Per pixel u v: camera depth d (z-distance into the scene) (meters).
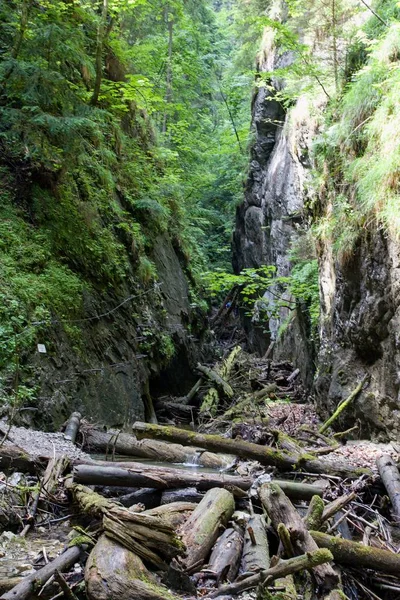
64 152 10.24
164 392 13.84
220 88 28.06
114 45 13.02
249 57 22.17
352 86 9.52
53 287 8.83
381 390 8.10
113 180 12.73
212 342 19.20
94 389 9.15
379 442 8.06
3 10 10.08
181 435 7.27
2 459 5.66
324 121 12.02
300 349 15.05
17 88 9.32
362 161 8.48
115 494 5.66
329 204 10.31
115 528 3.90
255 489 5.42
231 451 7.09
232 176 26.91
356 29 10.58
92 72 10.60
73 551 3.88
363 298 8.52
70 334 8.90
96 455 7.48
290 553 4.13
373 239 7.97
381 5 10.07
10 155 9.38
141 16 17.50
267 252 20.34
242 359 17.98
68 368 8.55
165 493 5.46
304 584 3.96
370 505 5.84
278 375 15.29
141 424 7.41
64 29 10.32
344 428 9.12
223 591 3.63
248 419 11.27
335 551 4.32
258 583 3.60
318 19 12.09
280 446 8.02
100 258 10.66
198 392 14.38
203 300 18.27
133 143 14.76
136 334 11.48
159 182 15.41
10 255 8.38
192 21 22.92
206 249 28.20
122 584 3.37
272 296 19.22
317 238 10.89
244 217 23.31
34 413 7.30
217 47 30.64
